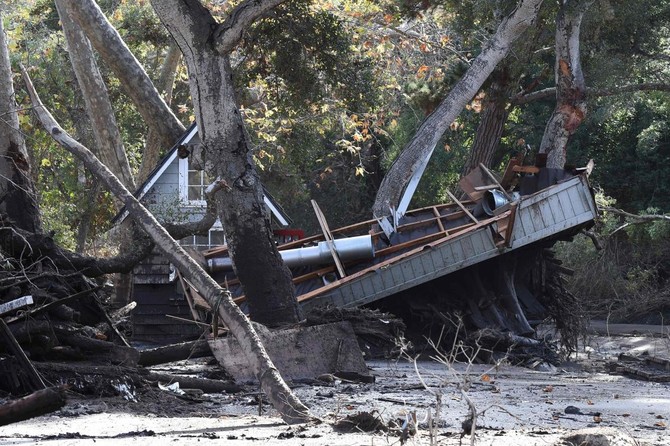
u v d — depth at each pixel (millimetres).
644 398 13906
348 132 39594
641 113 48812
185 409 11195
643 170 48094
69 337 12594
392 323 17438
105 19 26156
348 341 15406
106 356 12852
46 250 14453
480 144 35031
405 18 34469
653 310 41312
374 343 17609
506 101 33719
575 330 25172
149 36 36312
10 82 17781
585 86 32875
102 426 9219
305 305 22062
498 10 30859
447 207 25312
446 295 23594
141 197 27125
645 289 42250
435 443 6684
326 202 52656
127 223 26234
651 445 7871
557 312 25234
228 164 18562
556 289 25391
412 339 23281
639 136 47438
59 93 38656
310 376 14891
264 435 8258
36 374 11391
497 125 34906
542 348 22531
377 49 35625
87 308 14117
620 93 35906
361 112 36562
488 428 9156
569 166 24625
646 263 45156
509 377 18188
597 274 42594
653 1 35594
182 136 26500
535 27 31281
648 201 48250
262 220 18656
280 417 10078
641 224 44250
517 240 23609
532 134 47938
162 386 12891
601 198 43594
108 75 38781
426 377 16312
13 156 17125
